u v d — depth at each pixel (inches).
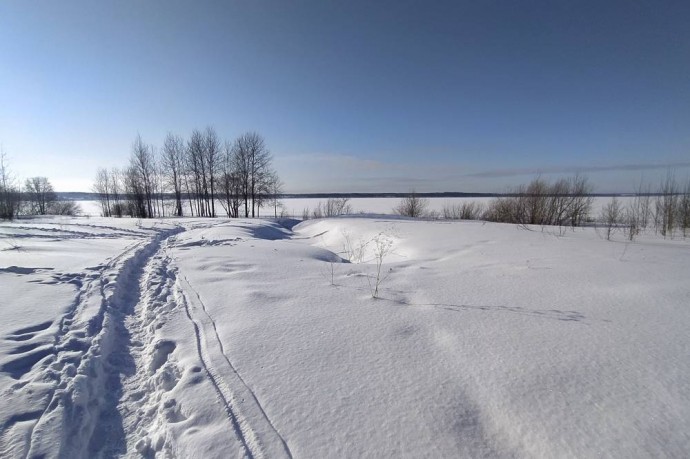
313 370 109.4
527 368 105.2
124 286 212.5
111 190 1745.8
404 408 90.6
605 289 170.4
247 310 161.3
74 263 251.9
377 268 248.7
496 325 136.8
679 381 94.3
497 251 294.2
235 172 1517.0
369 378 104.4
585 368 103.3
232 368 111.3
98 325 147.2
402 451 76.9
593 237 378.3
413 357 115.9
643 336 120.3
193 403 94.7
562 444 75.9
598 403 88.0
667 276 184.9
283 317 152.1
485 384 98.9
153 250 346.0
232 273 234.5
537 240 342.0
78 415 92.4
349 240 555.8
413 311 156.2
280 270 244.4
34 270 226.1
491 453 75.7
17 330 136.5
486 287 187.0
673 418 80.8
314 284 205.8
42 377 104.7
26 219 810.2
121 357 128.5
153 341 135.6
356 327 140.4
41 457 76.1
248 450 77.9
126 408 101.0
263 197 1563.7
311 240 700.7
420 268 244.1
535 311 148.7
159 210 1701.5
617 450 73.0
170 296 189.0
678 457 70.2
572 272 205.3
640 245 301.3
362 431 83.0
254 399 95.4
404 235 460.4
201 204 1588.3
